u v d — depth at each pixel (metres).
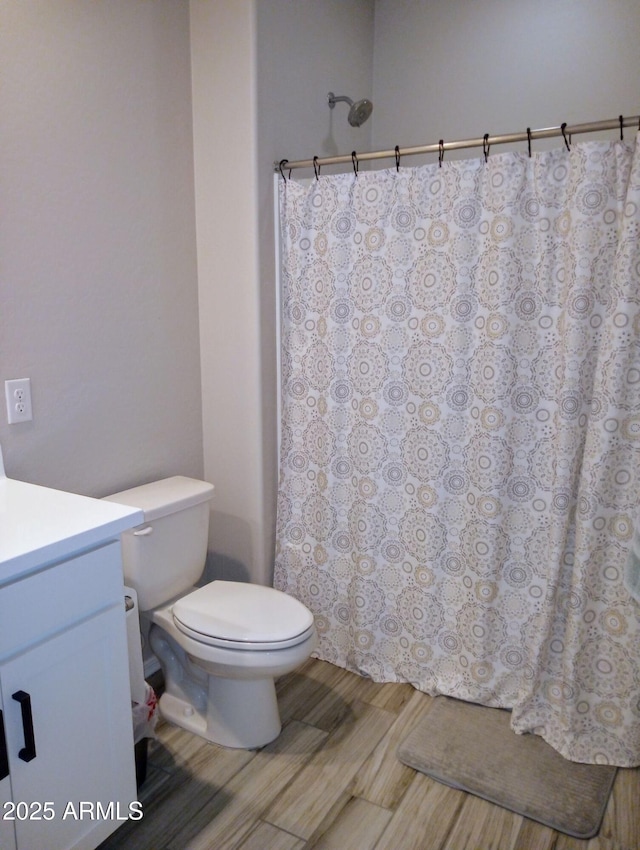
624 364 1.67
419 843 1.57
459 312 1.91
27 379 1.75
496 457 1.90
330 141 2.53
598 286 1.70
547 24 2.43
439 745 1.89
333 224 2.09
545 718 1.95
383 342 2.08
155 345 2.17
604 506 1.77
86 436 1.95
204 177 2.22
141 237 2.06
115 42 1.89
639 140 1.58
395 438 2.12
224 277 2.25
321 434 2.25
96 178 1.88
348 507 2.26
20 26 1.62
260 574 2.40
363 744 1.93
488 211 1.82
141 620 2.22
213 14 2.08
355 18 2.62
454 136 2.70
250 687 1.88
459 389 1.97
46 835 1.29
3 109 1.60
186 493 2.05
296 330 2.25
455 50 2.63
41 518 1.37
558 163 1.73
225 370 2.32
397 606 2.22
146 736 1.77
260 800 1.71
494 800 1.70
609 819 1.65
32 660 1.21
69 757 1.32
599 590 1.83
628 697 1.81
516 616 2.01
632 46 2.30
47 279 1.77
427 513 2.08
